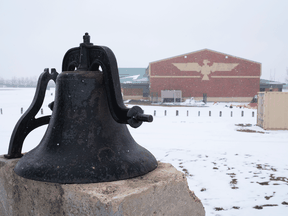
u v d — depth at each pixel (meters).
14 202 1.82
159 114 22.41
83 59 1.74
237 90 47.97
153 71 47.84
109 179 1.53
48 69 2.15
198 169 6.09
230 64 47.72
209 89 48.03
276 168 6.10
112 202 1.31
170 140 9.87
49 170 1.55
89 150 1.60
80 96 1.68
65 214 1.51
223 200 4.32
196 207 1.87
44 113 20.52
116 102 1.56
